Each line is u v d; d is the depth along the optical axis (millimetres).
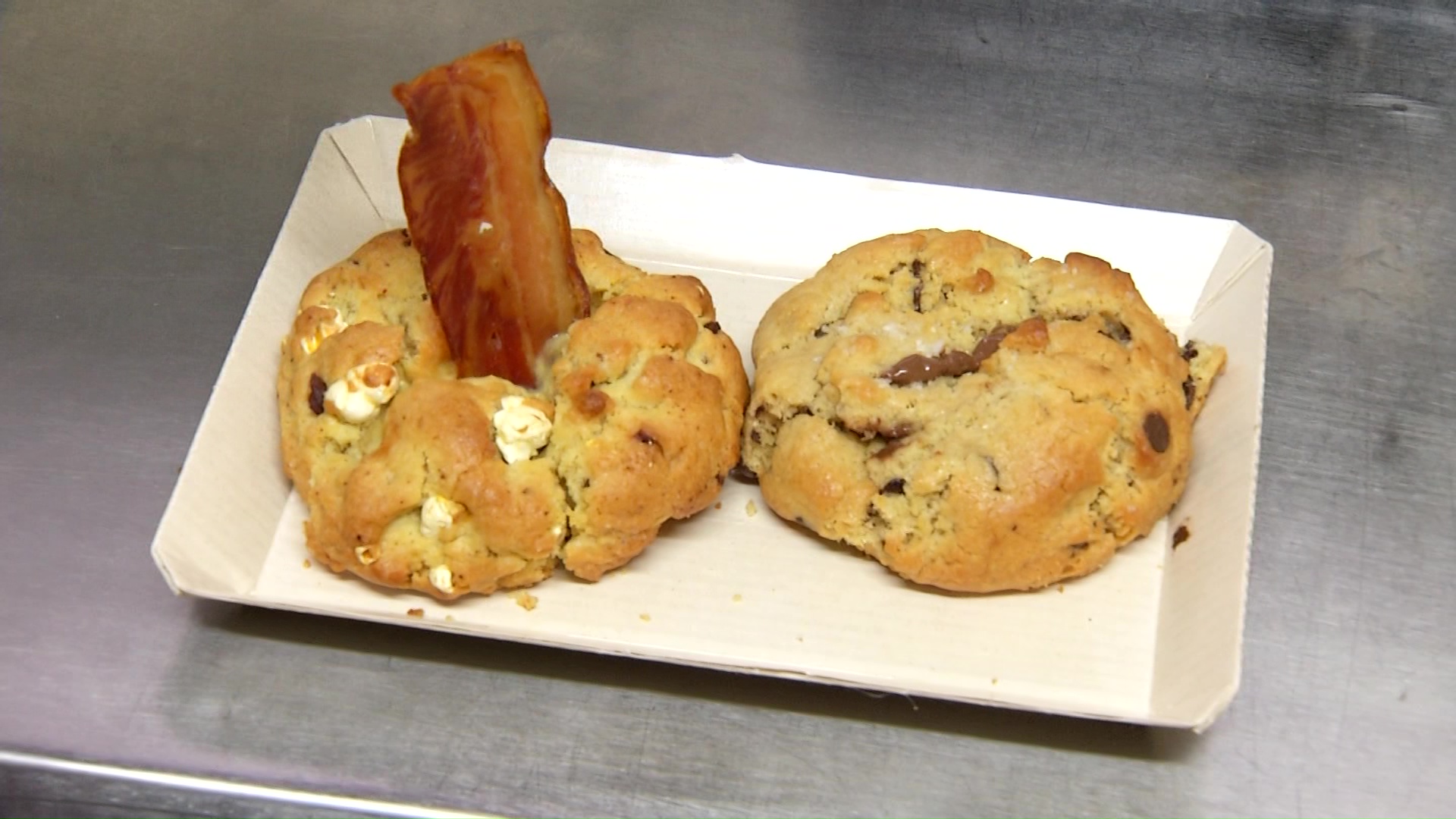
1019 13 541
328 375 417
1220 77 526
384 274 435
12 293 469
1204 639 398
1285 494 437
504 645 408
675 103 518
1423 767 396
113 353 458
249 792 386
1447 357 462
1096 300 433
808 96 521
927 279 437
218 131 507
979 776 393
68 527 426
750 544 422
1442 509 435
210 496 412
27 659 405
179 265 477
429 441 402
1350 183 501
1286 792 392
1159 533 425
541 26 535
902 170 504
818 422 417
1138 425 413
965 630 410
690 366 421
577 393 410
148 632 409
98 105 511
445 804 386
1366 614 418
